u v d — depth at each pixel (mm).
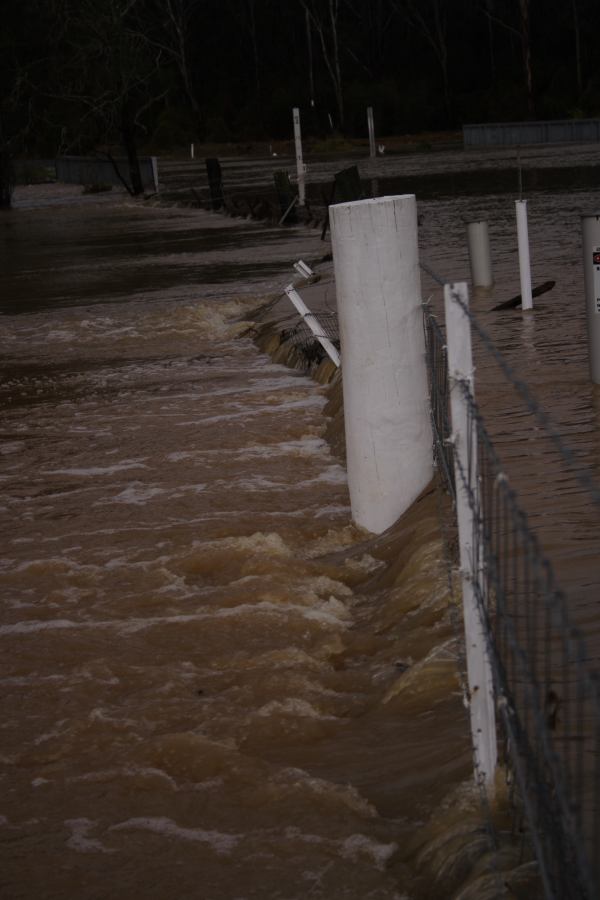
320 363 14922
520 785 3891
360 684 6250
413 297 8539
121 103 59500
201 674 6605
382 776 5125
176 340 18750
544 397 9867
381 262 8391
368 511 8797
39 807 5195
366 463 8711
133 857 4719
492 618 5547
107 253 32500
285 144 87875
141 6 94875
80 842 4871
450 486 7988
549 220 24672
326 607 7441
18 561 8828
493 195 33500
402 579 7363
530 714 4562
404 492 8727
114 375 16391
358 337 8539
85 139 71875
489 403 9805
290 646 6949
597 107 79812
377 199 8438
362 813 4852
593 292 9906
